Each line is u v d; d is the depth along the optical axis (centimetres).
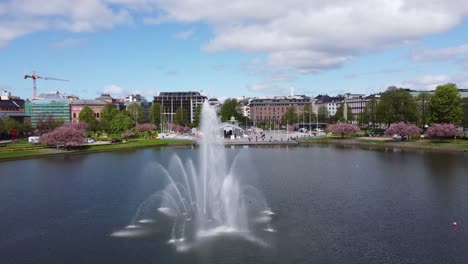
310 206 5256
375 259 3481
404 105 17012
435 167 8681
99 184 6906
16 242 3997
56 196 5969
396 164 9294
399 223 4488
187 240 3984
